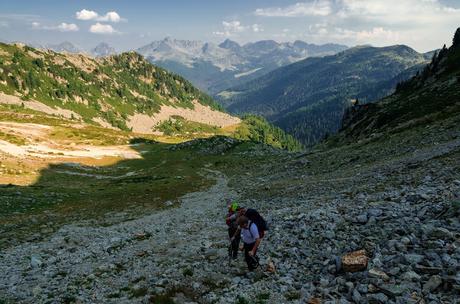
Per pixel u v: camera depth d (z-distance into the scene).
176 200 54.69
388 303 9.67
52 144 142.88
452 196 15.98
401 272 11.04
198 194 61.47
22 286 17.30
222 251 17.97
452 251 11.30
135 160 132.75
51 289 16.41
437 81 97.62
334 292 10.98
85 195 59.66
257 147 142.50
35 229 35.28
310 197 33.09
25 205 47.22
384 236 13.93
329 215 18.38
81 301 13.98
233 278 13.95
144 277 15.84
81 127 199.12
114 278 16.70
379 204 18.31
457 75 86.75
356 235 14.95
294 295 11.38
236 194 54.44
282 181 57.25
